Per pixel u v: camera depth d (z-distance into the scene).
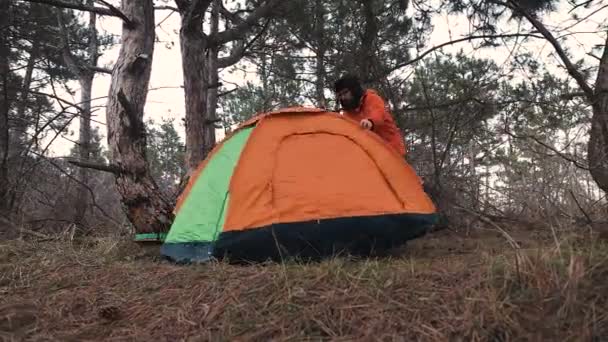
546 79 9.37
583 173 7.29
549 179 7.15
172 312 4.07
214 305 4.03
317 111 5.79
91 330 4.01
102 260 5.85
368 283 3.98
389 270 4.23
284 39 12.86
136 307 4.30
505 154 9.58
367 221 5.23
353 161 5.54
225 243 5.14
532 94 9.38
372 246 5.36
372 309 3.64
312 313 3.67
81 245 7.11
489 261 4.05
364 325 3.51
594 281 3.57
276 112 5.68
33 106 14.56
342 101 6.28
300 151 5.52
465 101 9.07
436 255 5.56
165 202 7.36
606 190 6.58
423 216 5.43
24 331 4.09
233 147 5.80
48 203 10.62
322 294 3.90
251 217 5.16
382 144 5.68
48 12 13.62
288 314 3.71
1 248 6.36
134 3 7.68
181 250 5.55
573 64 8.83
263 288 4.11
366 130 5.72
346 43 11.43
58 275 5.29
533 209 7.14
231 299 4.04
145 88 7.66
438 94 10.45
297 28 11.91
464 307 3.48
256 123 5.73
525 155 9.20
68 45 13.95
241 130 5.88
